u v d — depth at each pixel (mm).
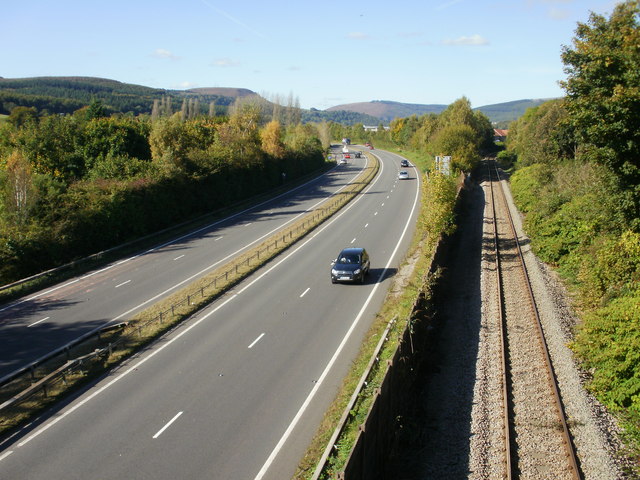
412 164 102750
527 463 13227
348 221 48281
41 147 52125
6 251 31562
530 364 18594
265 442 14180
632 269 20938
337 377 17891
